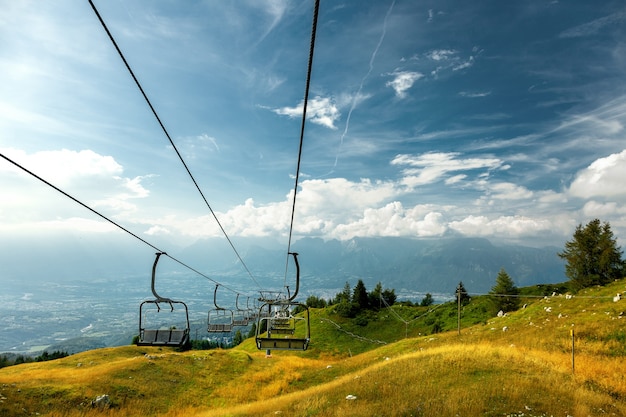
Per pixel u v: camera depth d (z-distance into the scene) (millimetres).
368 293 139625
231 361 61938
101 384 43469
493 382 28172
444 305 112562
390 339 101250
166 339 18938
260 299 32125
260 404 34969
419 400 25594
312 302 168875
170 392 46438
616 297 54844
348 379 37688
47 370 54625
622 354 37125
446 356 37062
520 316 64375
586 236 77312
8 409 33000
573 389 27234
